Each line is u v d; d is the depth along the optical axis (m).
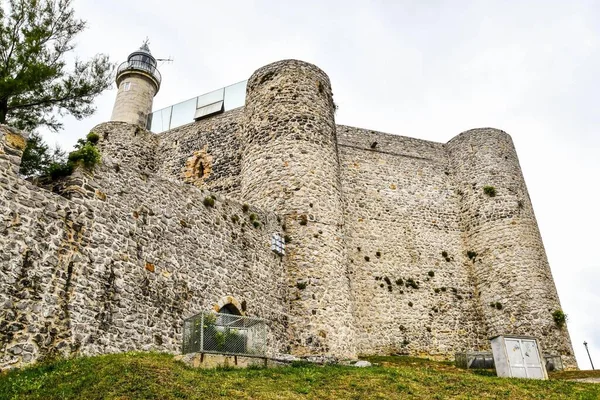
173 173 28.91
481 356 18.09
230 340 12.97
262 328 13.74
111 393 9.11
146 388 9.37
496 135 30.14
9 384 9.55
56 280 11.55
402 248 27.06
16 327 10.48
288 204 20.59
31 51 17.12
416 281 26.34
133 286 13.44
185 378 10.23
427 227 28.16
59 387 9.45
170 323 14.16
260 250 18.62
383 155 29.66
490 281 26.16
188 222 16.16
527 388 12.80
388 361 21.02
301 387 11.09
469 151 30.05
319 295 18.88
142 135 30.34
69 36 18.36
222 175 27.05
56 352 11.04
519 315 24.61
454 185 30.03
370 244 26.59
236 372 11.80
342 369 13.41
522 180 29.20
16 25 17.64
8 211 11.07
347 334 18.70
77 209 12.62
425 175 29.88
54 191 12.89
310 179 21.16
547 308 24.39
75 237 12.34
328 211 20.88
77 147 13.71
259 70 24.86
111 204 13.66
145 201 14.85
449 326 25.48
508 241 26.48
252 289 17.55
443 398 11.23
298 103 23.05
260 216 19.33
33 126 17.86
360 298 24.88
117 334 12.55
